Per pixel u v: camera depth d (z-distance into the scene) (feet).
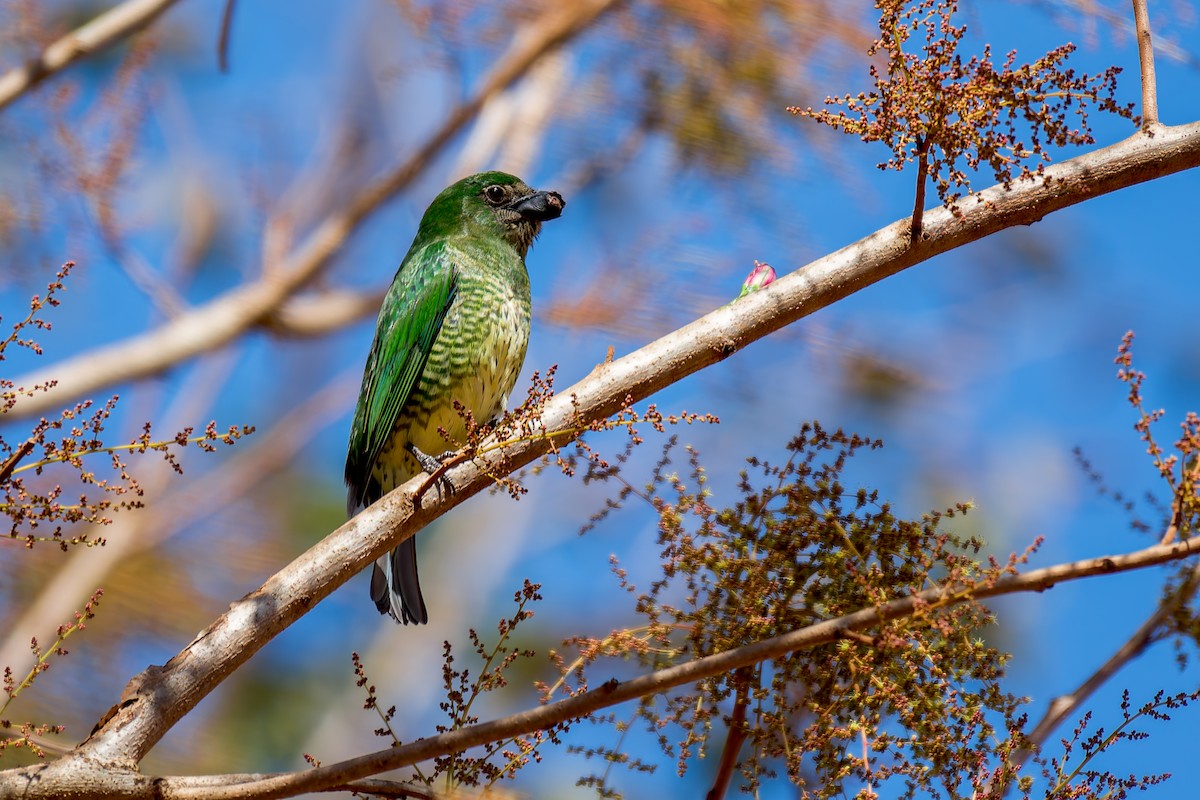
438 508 22.48
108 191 44.01
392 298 37.32
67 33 45.09
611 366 22.90
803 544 18.98
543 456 21.91
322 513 50.52
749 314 22.86
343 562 21.83
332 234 49.44
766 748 18.79
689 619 19.19
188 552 42.75
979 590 17.16
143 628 40.09
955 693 17.79
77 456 17.81
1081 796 17.67
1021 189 22.30
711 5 43.34
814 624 18.01
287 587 21.40
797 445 19.42
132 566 40.81
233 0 32.73
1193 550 16.63
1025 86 19.30
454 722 18.51
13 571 39.24
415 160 48.42
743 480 19.36
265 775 18.12
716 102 44.32
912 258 22.58
